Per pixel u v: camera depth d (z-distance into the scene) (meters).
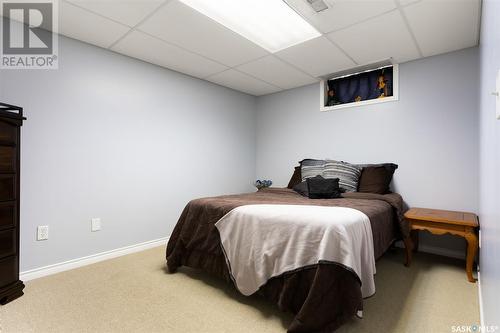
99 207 2.49
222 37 2.37
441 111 2.65
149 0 1.85
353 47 2.55
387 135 2.97
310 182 2.64
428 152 2.71
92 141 2.44
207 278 2.09
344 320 1.31
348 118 3.27
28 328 1.43
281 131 3.96
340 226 1.38
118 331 1.41
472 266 2.08
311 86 3.63
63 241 2.26
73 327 1.44
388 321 1.50
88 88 2.43
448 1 1.83
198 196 3.40
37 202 2.12
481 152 1.92
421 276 2.13
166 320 1.51
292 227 1.52
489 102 1.22
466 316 1.55
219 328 1.44
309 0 1.86
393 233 2.33
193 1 1.90
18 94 2.04
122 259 2.52
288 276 1.45
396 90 2.90
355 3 1.88
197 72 3.21
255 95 4.24
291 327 1.32
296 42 2.48
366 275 1.49
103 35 2.30
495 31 0.91
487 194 1.38
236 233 1.79
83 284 1.97
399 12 1.98
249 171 4.16
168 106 3.08
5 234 1.69
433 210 2.56
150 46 2.52
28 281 2.02
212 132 3.59
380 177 2.68
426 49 2.56
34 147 2.11
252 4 1.96
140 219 2.80
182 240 2.14
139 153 2.80
